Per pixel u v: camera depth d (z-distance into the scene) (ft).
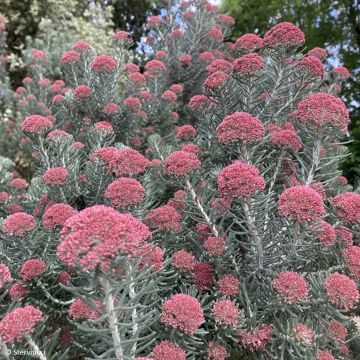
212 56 15.01
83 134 13.08
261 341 5.91
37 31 26.07
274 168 8.20
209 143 9.41
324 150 8.02
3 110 21.16
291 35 7.34
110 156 7.82
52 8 25.21
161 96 13.88
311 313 6.26
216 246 6.59
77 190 9.27
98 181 8.82
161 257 5.92
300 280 5.71
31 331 4.67
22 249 6.77
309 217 5.16
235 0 29.22
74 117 13.28
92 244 3.47
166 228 6.95
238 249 6.94
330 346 6.53
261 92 8.84
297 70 7.86
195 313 5.05
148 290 5.38
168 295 7.00
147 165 6.84
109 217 3.62
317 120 6.37
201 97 9.26
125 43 13.84
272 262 6.46
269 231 6.41
